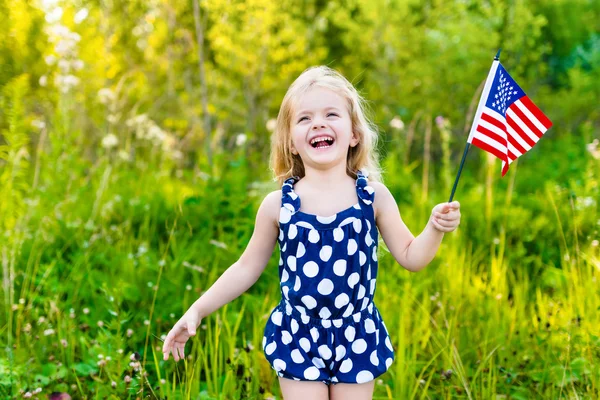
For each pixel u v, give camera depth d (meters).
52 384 3.00
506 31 9.66
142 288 3.83
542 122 2.42
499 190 6.33
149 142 7.52
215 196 4.82
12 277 3.64
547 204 5.56
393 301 3.63
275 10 8.74
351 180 2.40
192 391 2.94
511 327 3.44
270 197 2.38
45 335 3.37
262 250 2.40
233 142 8.35
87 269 4.02
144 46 8.46
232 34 8.34
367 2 9.61
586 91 10.20
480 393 2.96
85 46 7.57
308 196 2.34
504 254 4.68
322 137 2.30
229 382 2.91
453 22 9.80
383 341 2.35
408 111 9.21
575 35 10.95
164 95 8.46
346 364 2.24
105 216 4.92
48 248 4.47
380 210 2.38
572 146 8.15
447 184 6.21
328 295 2.22
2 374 2.97
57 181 5.02
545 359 3.16
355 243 2.25
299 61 9.09
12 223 4.45
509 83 2.36
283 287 2.30
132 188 5.72
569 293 3.57
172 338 2.33
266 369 3.06
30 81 7.54
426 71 9.40
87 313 3.57
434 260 4.33
